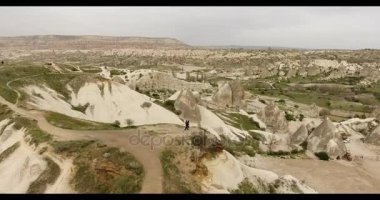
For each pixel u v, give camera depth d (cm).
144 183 3584
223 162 4328
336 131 7806
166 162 3966
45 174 4000
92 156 3994
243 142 7431
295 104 13150
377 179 6512
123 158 3938
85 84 7800
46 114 5650
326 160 7369
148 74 13738
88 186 3606
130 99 7694
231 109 10194
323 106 13338
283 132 9150
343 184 6150
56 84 7638
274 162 6938
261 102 12469
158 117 7400
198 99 9394
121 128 5075
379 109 11381
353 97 14900
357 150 8262
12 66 8112
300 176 6356
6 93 6538
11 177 4269
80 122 5406
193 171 4022
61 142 4394
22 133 4978
